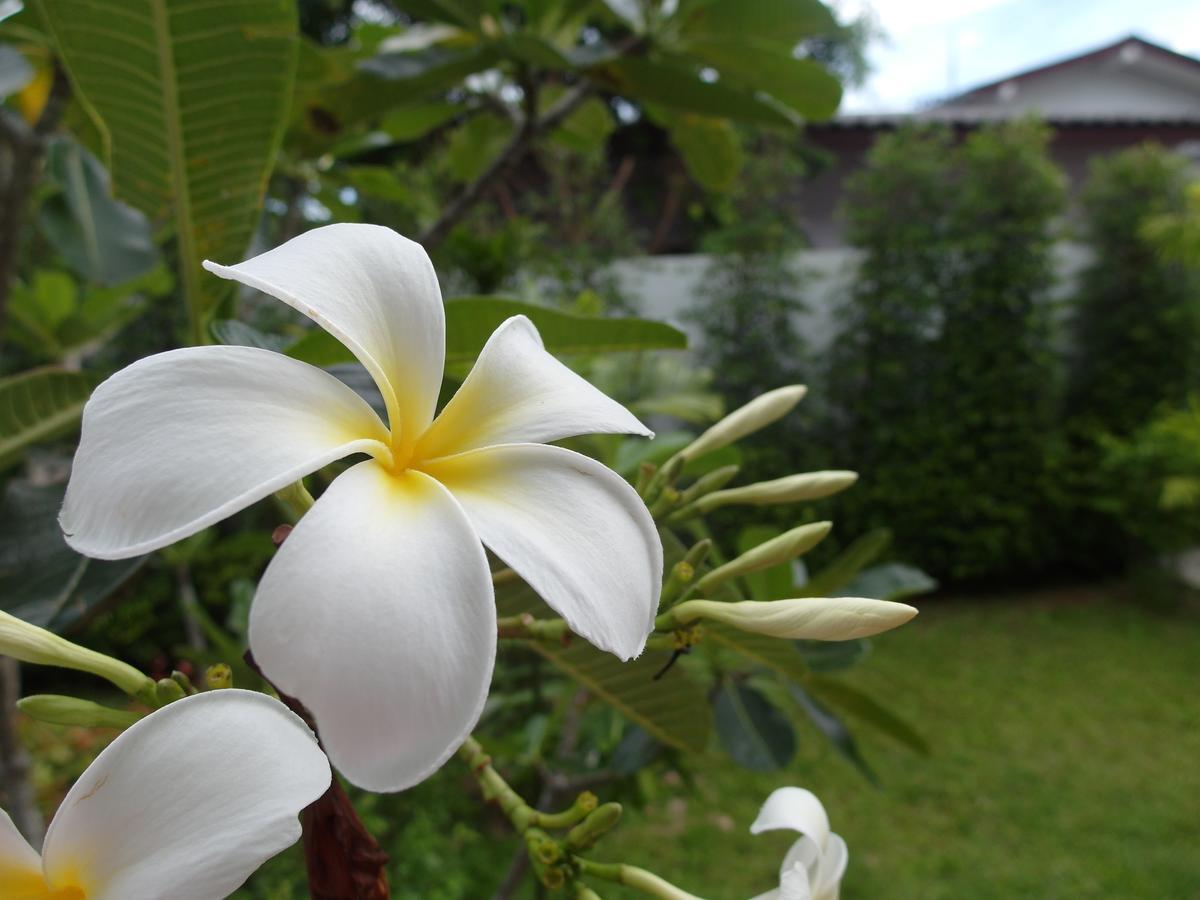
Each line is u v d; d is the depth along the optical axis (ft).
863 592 1.24
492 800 0.63
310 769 0.35
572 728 1.32
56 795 2.27
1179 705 3.88
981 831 2.98
